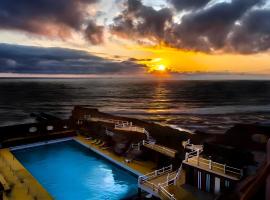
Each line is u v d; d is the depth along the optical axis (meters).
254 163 17.27
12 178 24.30
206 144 21.48
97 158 31.50
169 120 93.56
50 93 192.12
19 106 129.75
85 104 137.62
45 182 25.03
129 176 26.41
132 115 104.75
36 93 192.12
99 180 25.56
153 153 27.89
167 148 27.83
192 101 143.50
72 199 21.92
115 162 28.80
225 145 20.41
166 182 20.39
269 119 90.75
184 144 27.33
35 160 30.88
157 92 194.25
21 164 28.23
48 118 47.12
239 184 14.75
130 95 178.12
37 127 37.56
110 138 33.88
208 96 162.25
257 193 5.99
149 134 34.44
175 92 190.38
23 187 22.42
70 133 38.84
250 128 21.97
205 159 20.45
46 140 36.72
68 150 34.44
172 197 17.75
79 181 25.33
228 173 17.89
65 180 25.52
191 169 20.00
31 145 35.06
